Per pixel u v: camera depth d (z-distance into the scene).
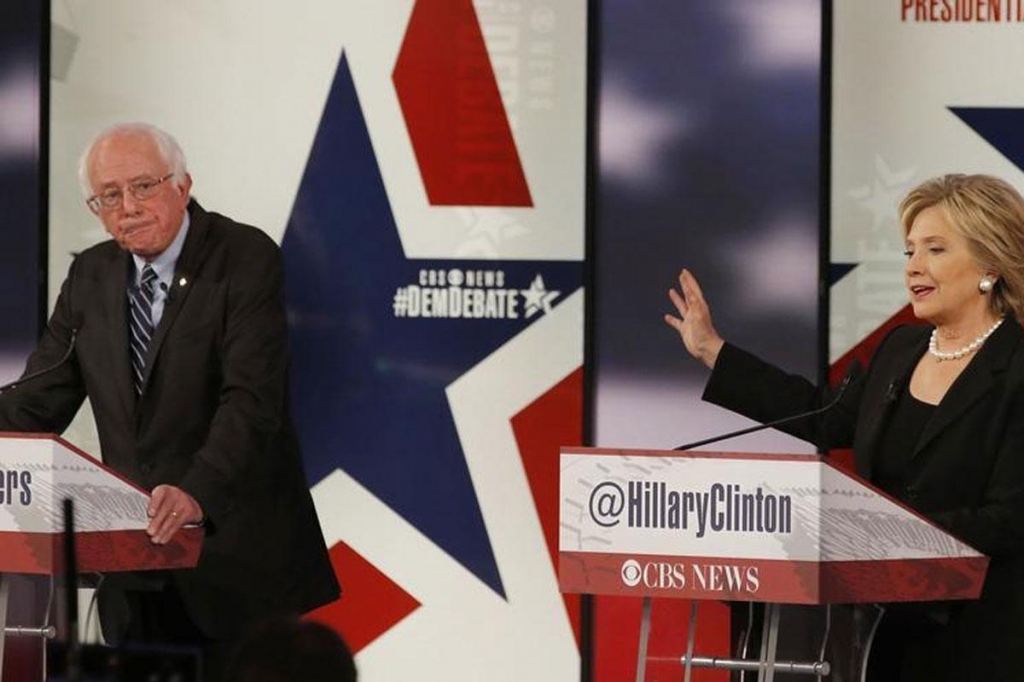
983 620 13.35
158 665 13.50
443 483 19.62
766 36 19.22
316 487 19.72
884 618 13.53
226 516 15.26
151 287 16.53
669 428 19.39
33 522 13.19
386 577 19.69
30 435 13.16
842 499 12.02
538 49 19.42
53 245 19.77
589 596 19.42
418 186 19.56
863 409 14.28
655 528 12.09
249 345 16.03
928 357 14.09
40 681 13.79
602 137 19.39
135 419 16.14
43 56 19.62
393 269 19.61
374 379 19.62
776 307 19.27
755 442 19.23
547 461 19.53
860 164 19.23
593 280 19.42
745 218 19.28
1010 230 13.76
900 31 19.20
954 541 12.48
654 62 19.33
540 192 19.47
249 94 19.64
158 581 16.08
